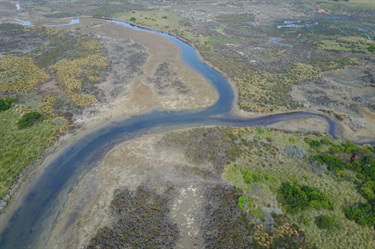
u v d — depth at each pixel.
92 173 44.66
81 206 39.44
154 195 40.94
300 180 44.31
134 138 52.19
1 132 51.75
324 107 64.31
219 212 38.94
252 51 93.00
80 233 35.94
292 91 70.00
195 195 41.25
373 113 62.78
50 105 59.50
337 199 41.25
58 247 34.44
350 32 112.75
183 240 35.44
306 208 39.34
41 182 43.03
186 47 95.88
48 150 48.72
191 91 68.12
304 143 52.31
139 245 34.50
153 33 107.25
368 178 44.41
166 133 53.50
